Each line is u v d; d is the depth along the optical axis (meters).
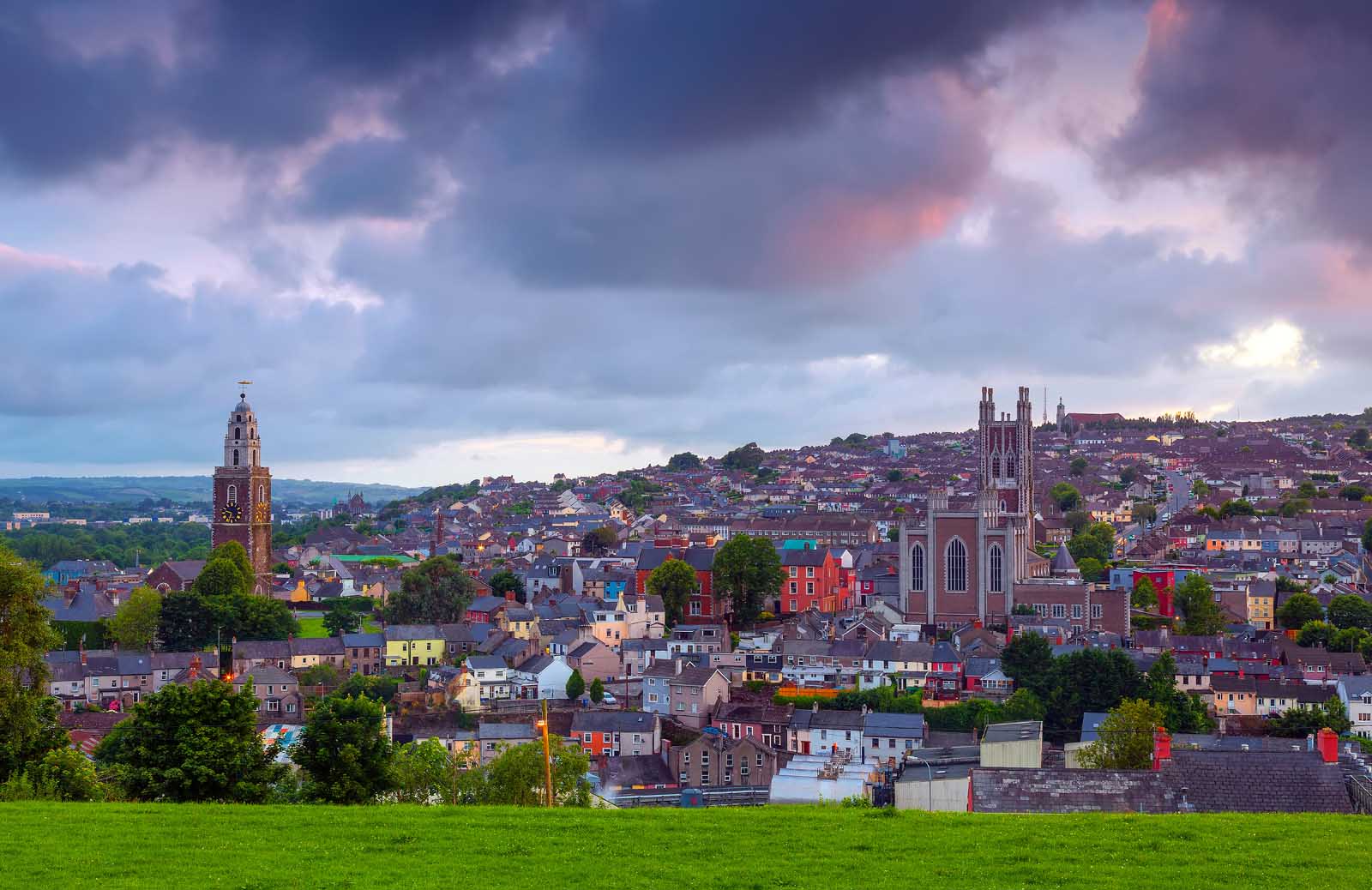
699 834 87.44
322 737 117.81
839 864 80.38
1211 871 78.00
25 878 77.06
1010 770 102.00
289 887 75.81
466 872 78.88
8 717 124.62
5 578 127.62
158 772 111.31
